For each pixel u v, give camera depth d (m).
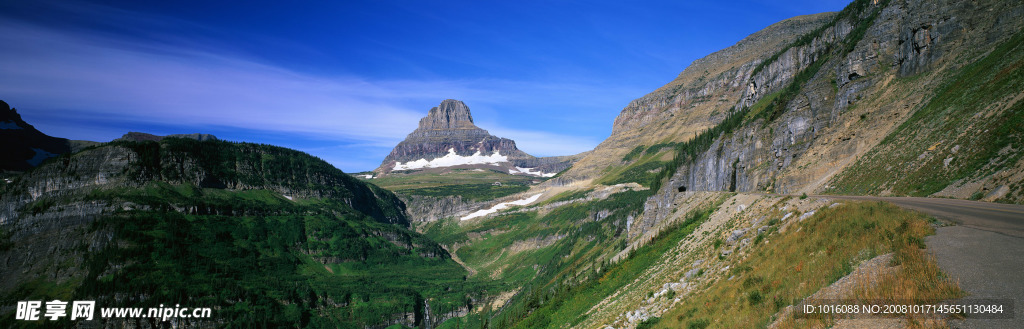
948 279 21.36
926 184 59.56
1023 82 58.59
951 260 23.62
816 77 117.81
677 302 45.09
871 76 102.69
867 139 88.56
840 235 33.12
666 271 61.69
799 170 100.06
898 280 22.58
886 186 68.00
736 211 64.25
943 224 30.36
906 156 70.06
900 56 99.00
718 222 66.62
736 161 132.88
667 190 151.62
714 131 171.25
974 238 26.55
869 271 25.70
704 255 56.34
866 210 35.28
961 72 79.81
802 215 43.69
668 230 84.25
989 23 83.56
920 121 76.12
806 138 108.19
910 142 72.88
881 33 106.06
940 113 72.38
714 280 44.31
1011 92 59.03
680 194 105.31
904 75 96.19
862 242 30.11
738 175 127.62
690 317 37.44
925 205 41.22
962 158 57.00
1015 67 64.00
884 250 27.83
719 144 147.62
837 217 36.34
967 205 40.88
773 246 41.12
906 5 104.25
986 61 75.25
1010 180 45.28
